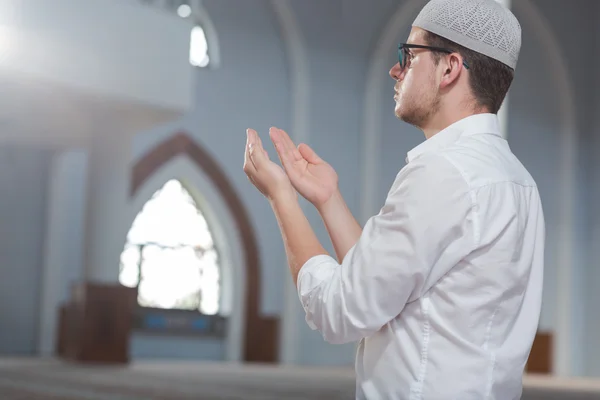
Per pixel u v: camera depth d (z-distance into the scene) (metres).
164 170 18.58
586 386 15.58
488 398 1.53
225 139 19.27
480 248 1.53
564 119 21.64
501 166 1.59
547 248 21.27
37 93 12.02
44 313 17.30
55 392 8.59
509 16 1.69
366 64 20.70
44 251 17.45
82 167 17.88
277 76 19.91
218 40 19.25
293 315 19.48
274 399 8.54
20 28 10.68
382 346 1.58
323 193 1.82
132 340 18.08
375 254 1.52
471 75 1.68
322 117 20.09
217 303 19.25
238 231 19.30
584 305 21.31
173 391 9.21
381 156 20.64
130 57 11.92
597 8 21.78
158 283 18.66
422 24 1.71
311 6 19.83
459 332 1.54
